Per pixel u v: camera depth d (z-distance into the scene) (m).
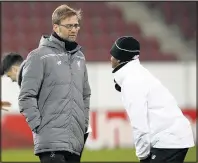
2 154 44.34
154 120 17.36
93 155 44.28
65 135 17.81
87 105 19.50
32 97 17.70
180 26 73.44
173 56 69.62
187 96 54.09
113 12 73.62
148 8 74.94
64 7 18.08
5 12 70.75
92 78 52.78
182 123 17.45
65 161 18.06
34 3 71.75
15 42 68.25
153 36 71.75
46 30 70.19
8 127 48.62
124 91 17.44
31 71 17.77
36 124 17.61
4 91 48.94
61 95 17.88
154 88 17.44
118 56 17.80
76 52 18.67
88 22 72.00
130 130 49.62
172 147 17.23
